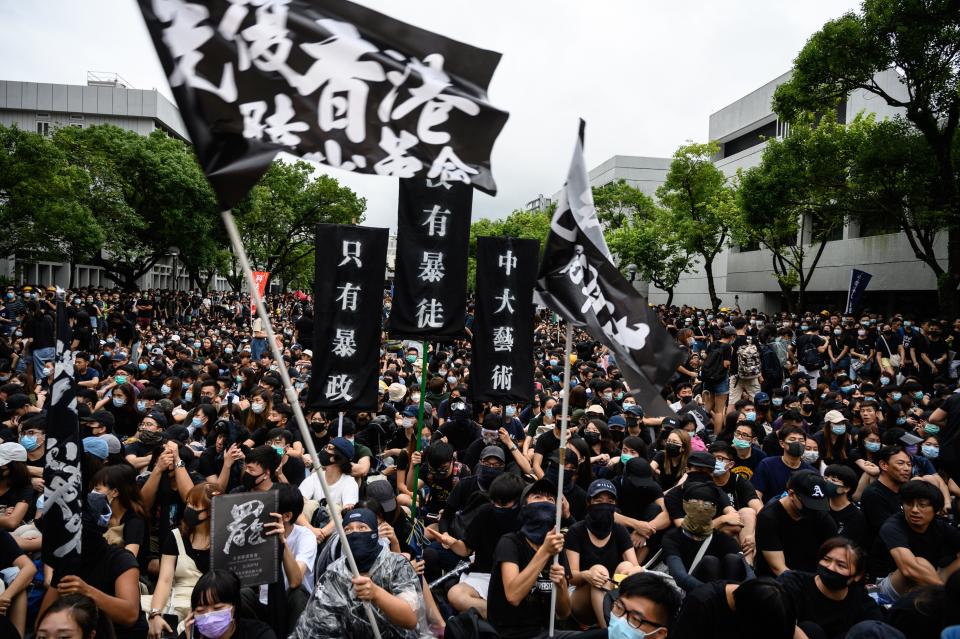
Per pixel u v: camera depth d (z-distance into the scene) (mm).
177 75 3184
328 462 6809
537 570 4160
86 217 31797
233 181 3195
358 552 4094
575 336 25547
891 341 16812
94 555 4090
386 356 17250
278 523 4383
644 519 6227
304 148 3371
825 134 22031
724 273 46875
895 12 17344
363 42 3520
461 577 5633
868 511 5875
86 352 11961
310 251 59188
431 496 7328
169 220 38281
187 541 5105
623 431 8664
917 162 18500
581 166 4637
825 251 33656
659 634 3328
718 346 12758
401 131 3555
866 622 3521
